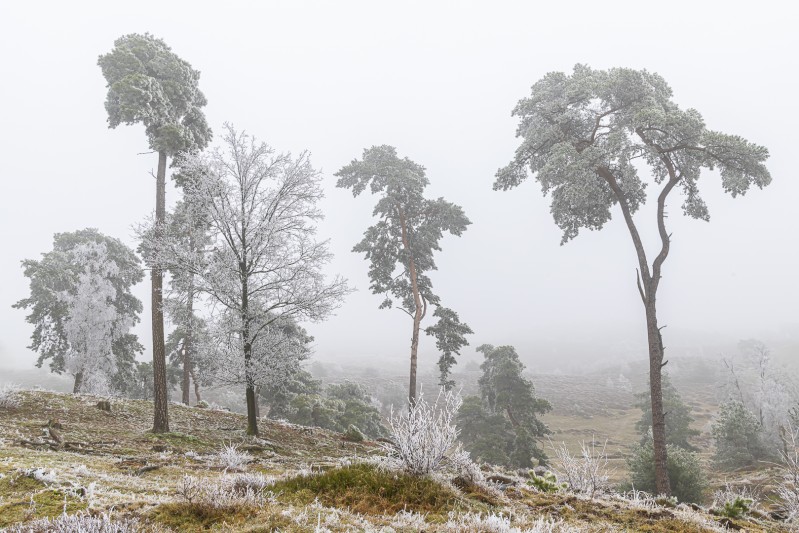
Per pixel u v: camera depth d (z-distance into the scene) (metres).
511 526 4.36
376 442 21.67
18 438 10.77
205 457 10.79
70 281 34.97
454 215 29.59
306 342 27.80
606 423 79.81
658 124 17.67
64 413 16.77
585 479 8.41
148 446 13.06
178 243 17.17
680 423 46.47
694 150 18.80
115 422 17.16
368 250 30.83
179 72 19.59
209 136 21.50
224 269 16.95
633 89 19.25
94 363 32.28
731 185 18.88
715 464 34.34
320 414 37.66
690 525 5.37
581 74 21.84
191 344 31.75
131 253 40.97
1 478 5.27
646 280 18.47
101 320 32.75
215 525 3.89
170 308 16.88
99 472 7.02
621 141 17.52
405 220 30.59
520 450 39.22
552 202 23.03
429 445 5.76
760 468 28.80
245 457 10.31
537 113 22.23
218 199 17.33
